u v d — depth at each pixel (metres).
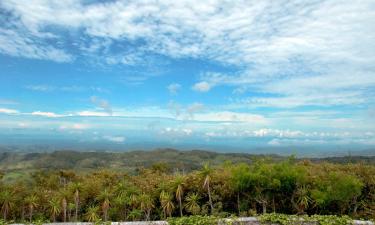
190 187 54.44
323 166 54.59
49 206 59.38
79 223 40.06
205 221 34.94
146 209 54.88
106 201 55.00
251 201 49.84
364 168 50.94
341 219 34.41
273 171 47.12
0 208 57.78
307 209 47.41
